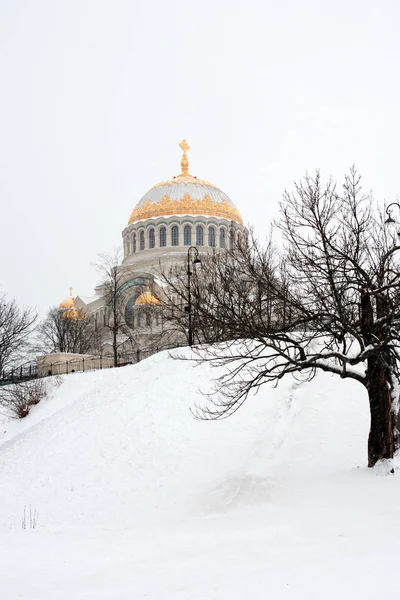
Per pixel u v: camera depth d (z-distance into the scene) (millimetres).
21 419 38219
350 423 22875
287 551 9758
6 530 15961
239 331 17453
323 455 20266
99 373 41125
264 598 6996
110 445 24344
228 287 19453
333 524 12039
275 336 17766
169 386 29094
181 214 79688
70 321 73750
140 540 12062
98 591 7820
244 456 21500
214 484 19047
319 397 25922
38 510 19688
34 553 10703
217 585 7758
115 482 21172
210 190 84125
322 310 17984
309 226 18578
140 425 25547
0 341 50344
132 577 8602
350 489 15484
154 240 80312
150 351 55375
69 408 31172
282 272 22641
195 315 19641
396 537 10164
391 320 17625
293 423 23812
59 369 52312
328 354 17500
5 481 23078
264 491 16797
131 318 69375
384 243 21062
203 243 79000
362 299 17938
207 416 25500
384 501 13852
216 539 11539
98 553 10656
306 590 7203
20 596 7707
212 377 29500
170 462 21984
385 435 17250
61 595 7688
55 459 24172
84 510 19156
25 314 74438
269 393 27234
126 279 71625
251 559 9352
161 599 7242
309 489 16297
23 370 59781
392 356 18891
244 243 25391
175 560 9695
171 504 18297
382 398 17391
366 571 7898
